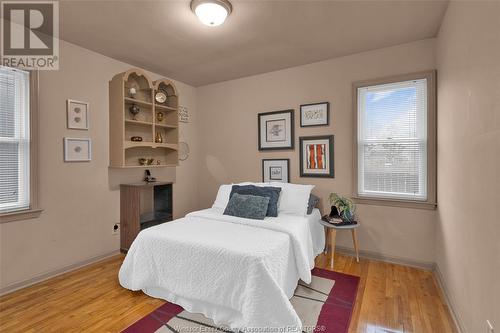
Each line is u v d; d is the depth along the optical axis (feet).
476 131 4.91
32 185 8.24
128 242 10.77
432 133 8.86
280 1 6.85
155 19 7.72
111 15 7.47
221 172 13.97
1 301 7.22
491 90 4.20
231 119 13.58
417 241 9.37
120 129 10.18
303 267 7.24
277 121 12.19
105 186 10.42
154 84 11.48
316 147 11.23
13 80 8.00
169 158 12.86
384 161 9.94
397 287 7.95
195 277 6.49
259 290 5.66
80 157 9.53
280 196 10.25
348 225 9.41
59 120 8.95
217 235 7.25
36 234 8.39
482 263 4.59
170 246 6.94
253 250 6.18
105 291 7.73
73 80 9.32
